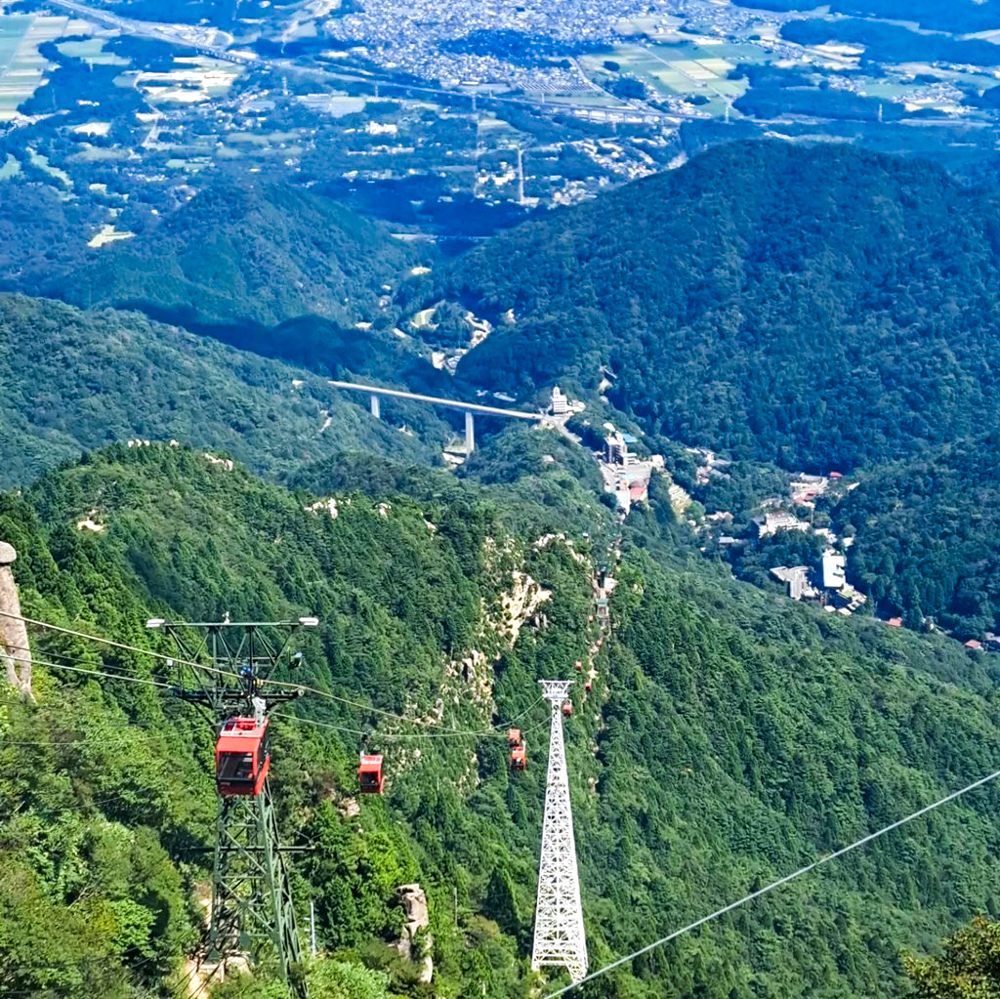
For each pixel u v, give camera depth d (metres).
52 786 113.44
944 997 99.62
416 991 121.38
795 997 179.62
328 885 126.06
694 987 164.50
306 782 136.88
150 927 106.75
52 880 106.38
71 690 137.38
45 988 95.31
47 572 168.38
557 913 155.38
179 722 148.50
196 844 121.44
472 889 159.50
